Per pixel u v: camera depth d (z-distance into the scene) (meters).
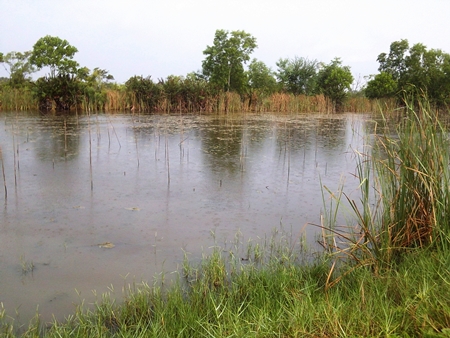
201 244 3.97
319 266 3.21
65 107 19.69
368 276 2.94
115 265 3.53
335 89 26.06
